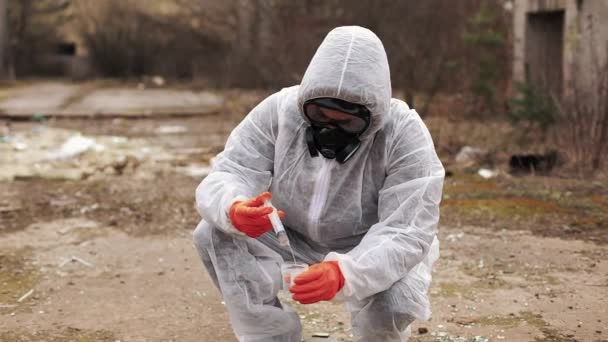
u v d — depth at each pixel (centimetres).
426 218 356
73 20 2542
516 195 811
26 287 549
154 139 1227
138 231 704
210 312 503
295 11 1812
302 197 369
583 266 591
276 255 381
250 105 1590
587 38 1062
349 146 360
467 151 1019
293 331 382
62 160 1023
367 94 343
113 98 1783
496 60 1406
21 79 2380
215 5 2269
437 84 1384
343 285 331
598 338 452
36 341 451
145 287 552
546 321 479
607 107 923
